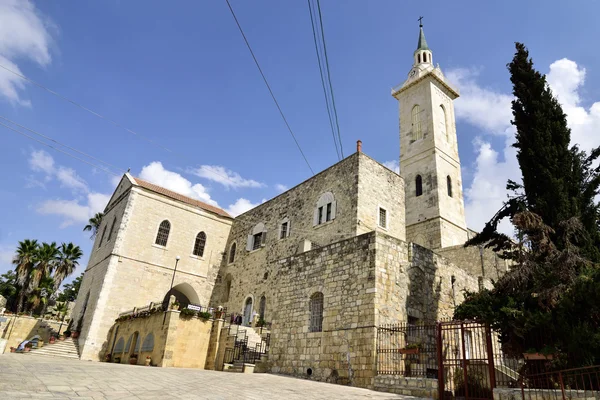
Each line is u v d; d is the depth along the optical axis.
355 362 15.91
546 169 15.77
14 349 28.97
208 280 37.22
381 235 17.77
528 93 17.25
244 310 32.59
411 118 42.66
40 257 43.28
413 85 43.56
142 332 25.89
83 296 35.59
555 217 14.99
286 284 21.33
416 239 36.44
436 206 36.03
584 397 8.99
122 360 26.95
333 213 28.20
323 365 17.20
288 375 18.31
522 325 12.55
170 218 36.59
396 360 15.79
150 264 34.12
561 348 11.64
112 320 30.98
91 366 17.20
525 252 14.24
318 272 19.62
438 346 12.95
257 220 36.69
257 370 19.89
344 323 17.12
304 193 32.09
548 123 16.64
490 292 14.48
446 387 14.43
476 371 14.43
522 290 13.48
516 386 12.95
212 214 39.44
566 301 11.75
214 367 23.00
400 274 18.03
